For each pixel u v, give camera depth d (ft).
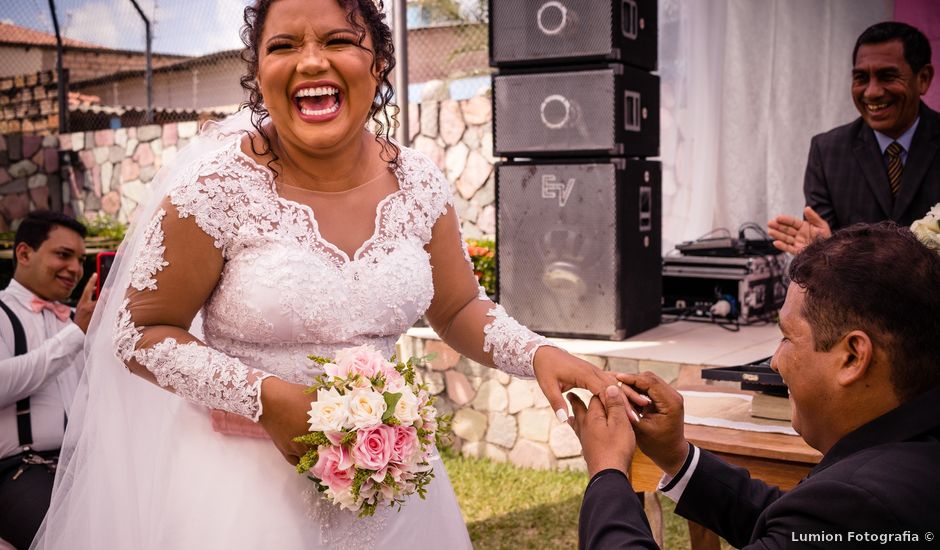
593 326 15.84
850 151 12.90
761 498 6.03
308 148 5.86
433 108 22.82
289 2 5.66
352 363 5.60
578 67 15.64
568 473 15.12
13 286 10.41
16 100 33.12
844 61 18.24
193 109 29.30
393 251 6.27
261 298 5.83
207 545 6.04
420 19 23.75
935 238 7.77
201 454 6.22
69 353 9.53
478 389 15.99
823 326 4.71
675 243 19.99
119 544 6.53
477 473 15.35
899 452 4.47
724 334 16.30
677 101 19.74
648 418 5.92
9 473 9.52
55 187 32.04
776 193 19.10
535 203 16.08
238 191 5.86
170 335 5.81
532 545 12.61
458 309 7.06
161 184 6.64
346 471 5.44
